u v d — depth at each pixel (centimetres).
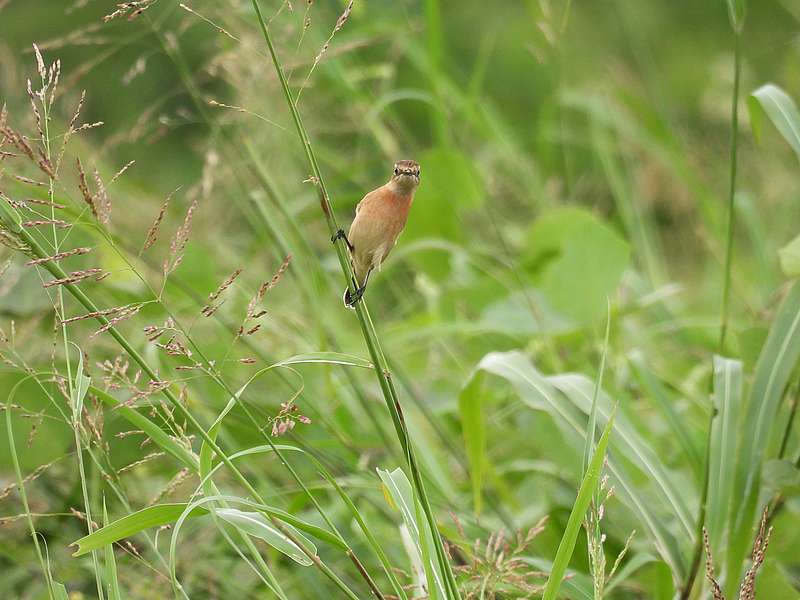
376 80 1310
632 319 1279
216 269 1088
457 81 1554
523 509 891
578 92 1484
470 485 951
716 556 684
